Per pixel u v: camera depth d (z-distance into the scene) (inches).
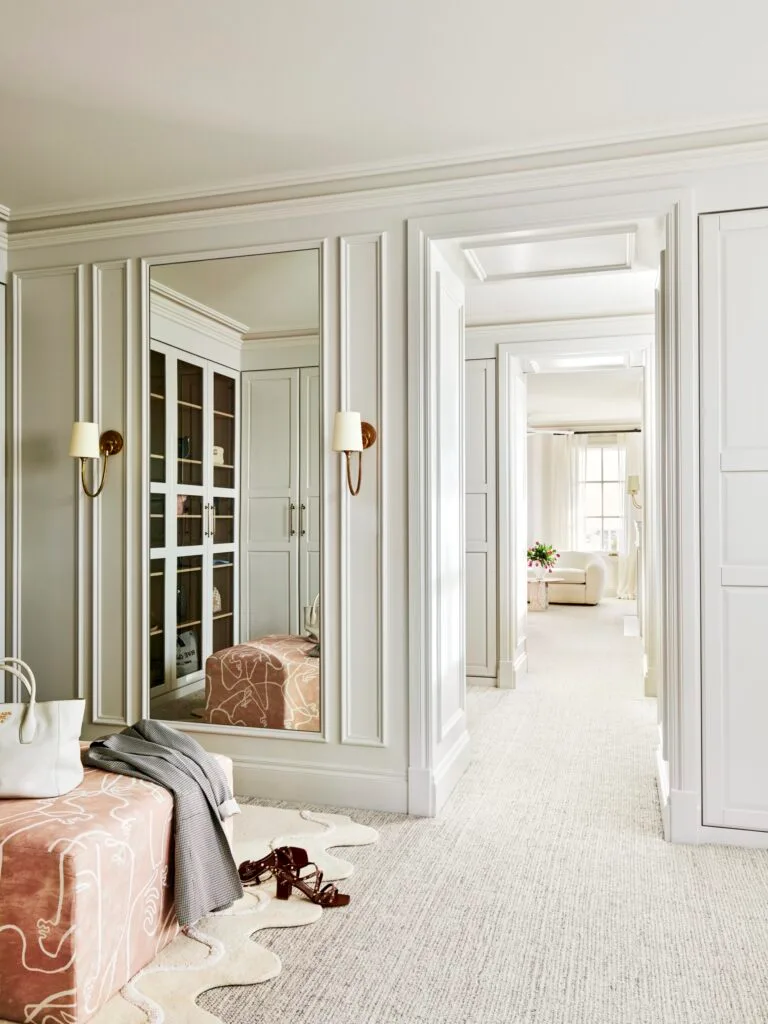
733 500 124.1
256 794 146.6
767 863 117.8
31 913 78.5
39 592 161.3
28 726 94.0
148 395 154.3
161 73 110.5
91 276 157.6
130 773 98.3
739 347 123.6
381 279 139.7
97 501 157.1
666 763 135.7
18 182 146.9
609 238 148.7
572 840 126.7
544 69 109.2
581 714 209.8
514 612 245.8
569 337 235.9
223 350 149.6
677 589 126.0
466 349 245.3
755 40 102.2
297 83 113.0
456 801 144.9
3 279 163.2
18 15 97.0
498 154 132.3
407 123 124.6
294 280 145.1
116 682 156.0
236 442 148.9
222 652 149.7
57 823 83.5
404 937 97.0
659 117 122.5
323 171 140.8
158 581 153.9
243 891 106.6
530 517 512.7
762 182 122.2
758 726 123.4
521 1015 81.8
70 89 114.7
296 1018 81.3
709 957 92.7
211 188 147.3
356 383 141.8
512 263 164.1
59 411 160.2
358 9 95.5
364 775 140.6
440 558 146.2
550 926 99.7
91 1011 79.9
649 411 231.9
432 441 140.0
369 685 141.2
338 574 143.0
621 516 503.5
